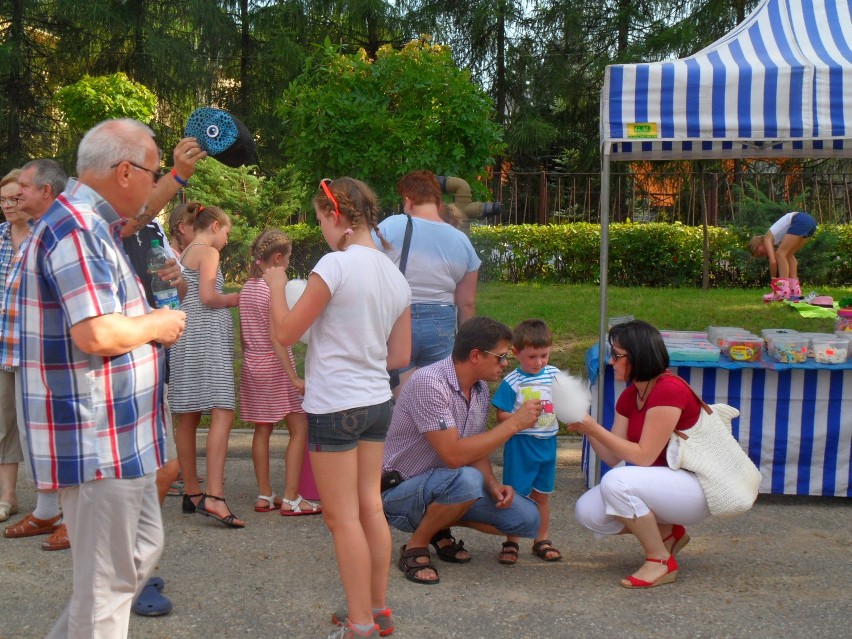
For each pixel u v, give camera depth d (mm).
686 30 18172
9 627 3281
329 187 3102
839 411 4812
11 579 3746
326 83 7363
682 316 8977
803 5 5242
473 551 4195
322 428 2959
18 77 18281
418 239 4543
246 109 19250
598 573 3887
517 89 20531
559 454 5871
